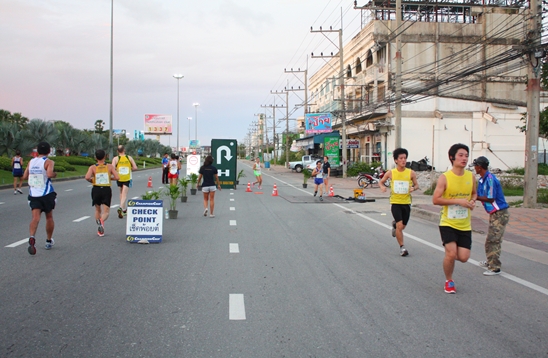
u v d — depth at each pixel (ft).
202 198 70.08
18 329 16.35
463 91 137.90
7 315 17.75
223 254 29.63
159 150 344.28
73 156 181.57
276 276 24.31
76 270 24.79
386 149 140.77
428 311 18.95
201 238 35.45
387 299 20.57
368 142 158.81
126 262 26.96
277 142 368.48
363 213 54.08
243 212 53.26
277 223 44.62
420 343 15.58
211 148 90.84
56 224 41.32
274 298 20.47
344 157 137.08
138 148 303.68
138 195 72.74
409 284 23.11
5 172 108.68
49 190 28.86
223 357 14.29
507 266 27.43
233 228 40.86
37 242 32.50
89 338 15.64
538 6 52.70
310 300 20.26
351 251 31.40
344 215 52.01
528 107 55.06
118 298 20.07
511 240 36.11
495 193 25.04
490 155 137.28
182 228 40.52
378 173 107.04
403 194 29.76
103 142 203.51
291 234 38.17
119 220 44.32
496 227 25.14
